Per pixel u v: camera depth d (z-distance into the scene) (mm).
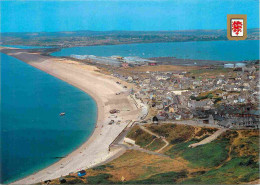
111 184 132125
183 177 136125
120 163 166000
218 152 161000
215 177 130750
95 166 163625
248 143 164125
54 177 158000
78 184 135125
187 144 181625
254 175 127000
